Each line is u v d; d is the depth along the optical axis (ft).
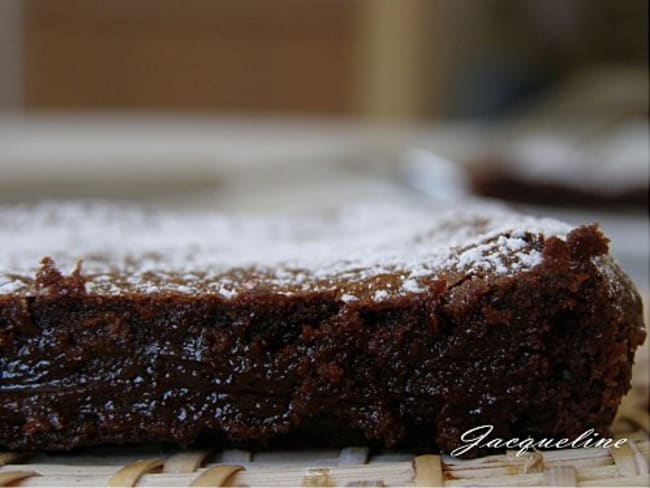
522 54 2.58
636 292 0.77
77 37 2.73
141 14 2.75
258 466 0.73
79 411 0.74
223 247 0.88
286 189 1.77
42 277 0.74
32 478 0.71
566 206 1.56
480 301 0.72
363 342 0.73
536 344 0.73
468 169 1.69
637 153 1.69
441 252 0.77
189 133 2.45
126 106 2.81
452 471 0.71
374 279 0.75
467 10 2.67
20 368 0.74
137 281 0.76
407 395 0.74
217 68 2.83
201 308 0.74
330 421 0.74
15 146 2.03
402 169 1.83
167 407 0.74
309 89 2.87
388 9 2.78
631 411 0.81
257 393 0.74
